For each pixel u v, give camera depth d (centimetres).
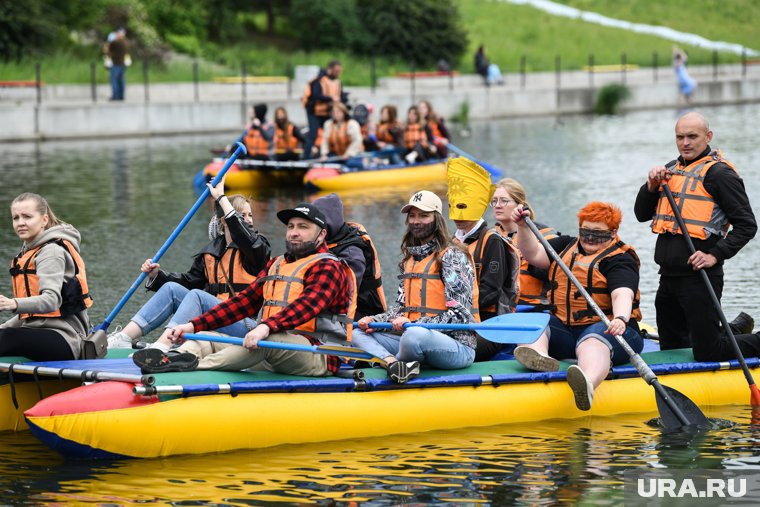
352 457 1420
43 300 1501
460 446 1471
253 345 1434
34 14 7156
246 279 1684
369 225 3322
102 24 7756
